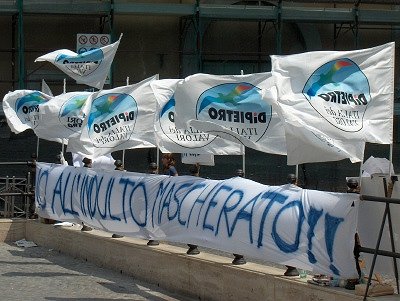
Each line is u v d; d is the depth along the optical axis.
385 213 9.37
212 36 33.88
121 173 15.02
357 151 10.24
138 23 33.53
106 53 16.72
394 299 9.46
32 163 19.39
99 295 12.82
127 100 15.11
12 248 17.84
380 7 34.00
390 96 10.04
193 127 12.34
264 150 12.00
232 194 12.01
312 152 9.87
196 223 12.66
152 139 15.09
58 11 31.44
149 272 13.92
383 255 9.39
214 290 12.23
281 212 10.92
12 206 19.59
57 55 16.84
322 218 10.25
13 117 18.61
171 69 33.88
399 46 34.59
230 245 11.85
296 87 9.92
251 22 33.94
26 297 12.49
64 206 17.14
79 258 16.36
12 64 32.47
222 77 12.12
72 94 17.59
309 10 32.50
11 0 31.02
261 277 11.23
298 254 10.62
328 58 9.93
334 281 10.26
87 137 15.05
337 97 9.92
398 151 33.00
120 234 14.91
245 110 12.05
